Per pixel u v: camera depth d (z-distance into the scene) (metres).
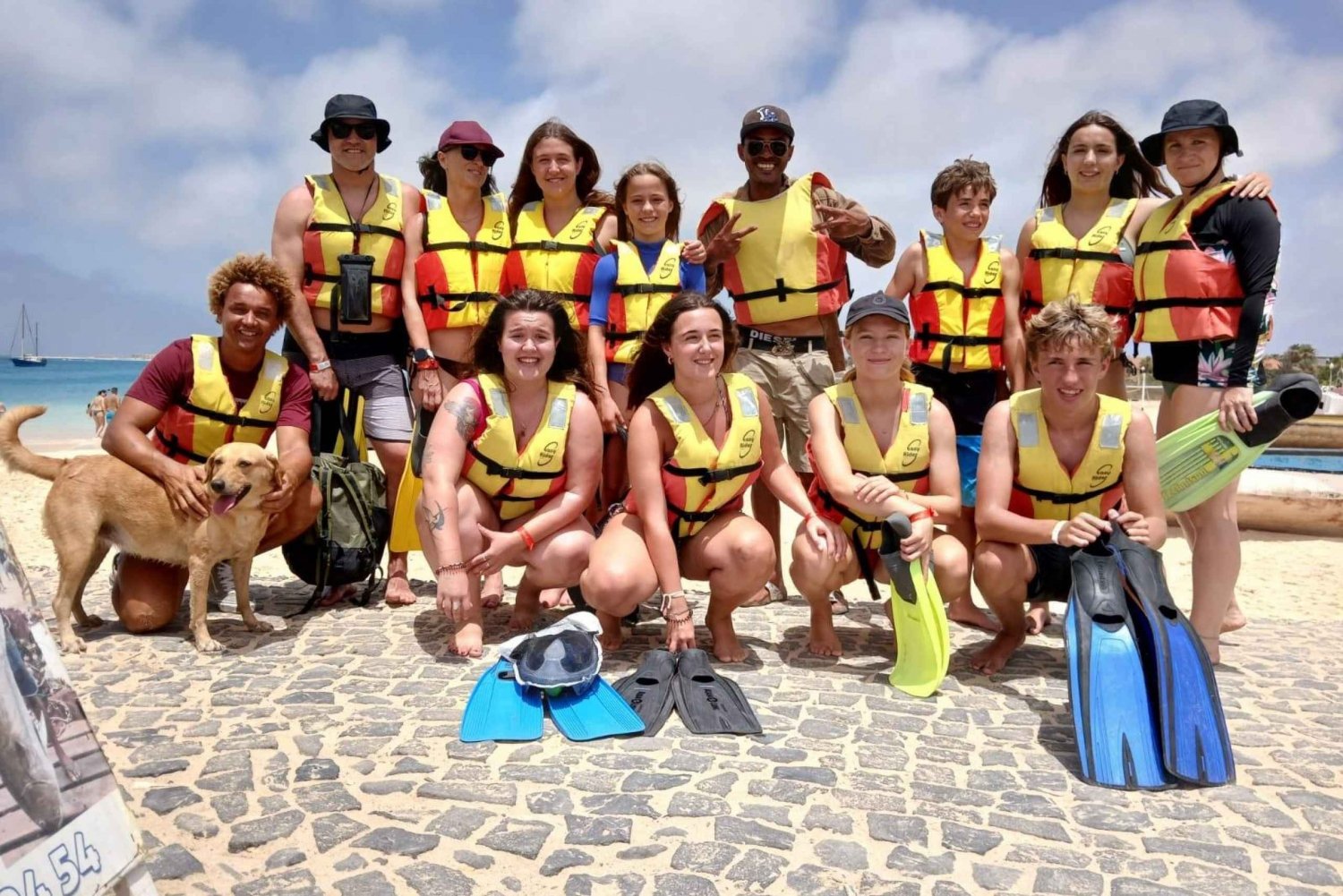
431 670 4.75
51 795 2.19
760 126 5.75
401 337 6.31
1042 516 4.68
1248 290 4.80
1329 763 3.85
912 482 4.84
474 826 3.21
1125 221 5.55
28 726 2.19
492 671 4.37
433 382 5.84
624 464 5.80
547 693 4.21
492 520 5.05
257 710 4.20
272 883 2.89
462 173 5.91
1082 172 5.54
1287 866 3.06
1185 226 5.04
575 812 3.30
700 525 4.88
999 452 4.63
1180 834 3.25
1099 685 3.83
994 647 4.95
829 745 3.91
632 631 5.53
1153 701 3.91
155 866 2.96
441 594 4.69
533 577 5.14
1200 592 5.17
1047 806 3.42
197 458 5.34
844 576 4.92
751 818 3.28
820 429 4.84
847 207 5.89
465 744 3.85
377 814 3.29
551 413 4.89
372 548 5.93
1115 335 4.58
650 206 5.70
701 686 4.29
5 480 15.30
